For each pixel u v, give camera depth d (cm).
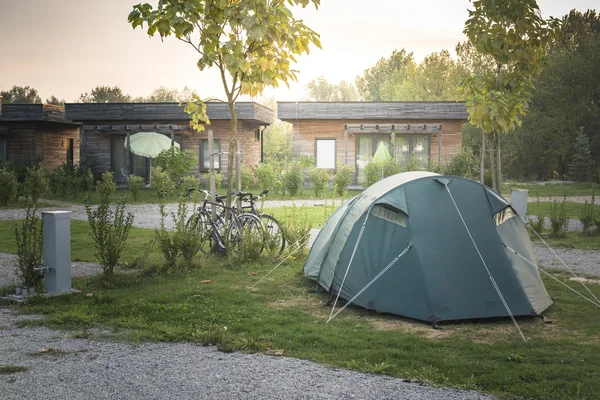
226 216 899
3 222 1381
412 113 2509
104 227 751
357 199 677
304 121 2603
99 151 2728
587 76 3516
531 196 2266
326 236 731
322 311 603
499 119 873
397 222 598
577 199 2105
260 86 895
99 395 367
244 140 2664
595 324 550
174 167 2214
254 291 688
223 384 388
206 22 781
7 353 455
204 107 937
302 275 768
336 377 404
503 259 586
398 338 501
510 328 541
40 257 673
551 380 397
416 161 2355
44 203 1897
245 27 748
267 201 1944
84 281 724
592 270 818
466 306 559
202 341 490
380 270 593
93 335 509
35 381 391
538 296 592
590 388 379
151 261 838
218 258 877
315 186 2150
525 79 891
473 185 614
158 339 497
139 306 605
